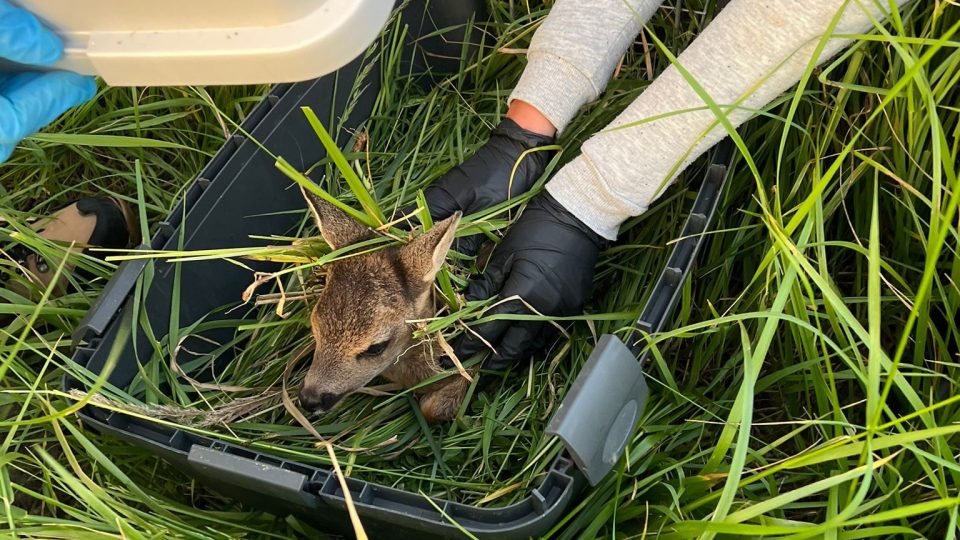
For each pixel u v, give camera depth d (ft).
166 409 2.54
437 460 2.70
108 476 2.64
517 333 2.78
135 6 1.85
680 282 2.47
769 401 2.73
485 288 2.78
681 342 2.81
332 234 2.59
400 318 2.60
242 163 2.91
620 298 2.97
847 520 2.10
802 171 2.66
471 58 3.56
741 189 2.93
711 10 3.16
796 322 2.11
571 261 2.75
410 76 3.49
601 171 2.65
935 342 2.52
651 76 3.18
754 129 2.93
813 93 2.80
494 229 2.91
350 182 2.34
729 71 2.39
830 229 2.89
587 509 2.43
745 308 2.69
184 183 3.26
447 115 3.46
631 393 2.25
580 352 2.85
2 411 2.79
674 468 2.43
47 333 2.97
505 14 3.49
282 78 1.89
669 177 2.51
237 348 3.08
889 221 2.77
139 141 2.94
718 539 2.23
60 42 1.94
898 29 2.04
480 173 2.93
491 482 2.66
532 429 2.73
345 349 2.57
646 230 3.01
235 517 2.61
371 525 2.37
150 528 2.41
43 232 3.15
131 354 2.68
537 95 2.89
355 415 2.88
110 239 3.17
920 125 2.44
